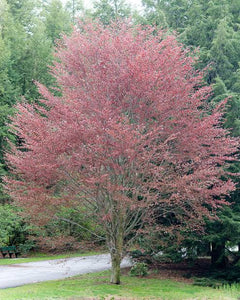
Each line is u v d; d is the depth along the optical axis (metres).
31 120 11.08
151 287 11.68
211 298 10.28
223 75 16.36
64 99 12.06
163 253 15.02
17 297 9.31
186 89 11.27
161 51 12.39
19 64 29.08
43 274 14.51
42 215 11.48
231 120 14.71
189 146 11.14
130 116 11.55
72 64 11.95
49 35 33.34
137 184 11.57
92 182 9.71
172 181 10.77
